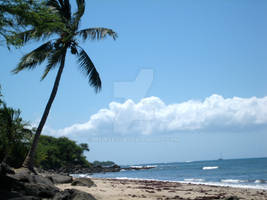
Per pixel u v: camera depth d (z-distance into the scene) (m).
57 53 15.22
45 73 15.50
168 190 14.11
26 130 14.67
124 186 15.12
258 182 25.69
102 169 89.56
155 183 19.97
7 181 7.21
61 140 90.69
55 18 9.52
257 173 42.72
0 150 12.74
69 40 15.50
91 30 15.98
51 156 80.38
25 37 13.17
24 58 14.59
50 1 15.09
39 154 17.80
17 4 8.15
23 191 7.10
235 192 13.91
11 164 13.41
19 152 13.73
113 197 9.59
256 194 13.04
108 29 15.95
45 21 9.28
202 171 59.22
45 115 14.67
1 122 13.09
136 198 9.62
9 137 13.43
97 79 16.45
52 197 7.55
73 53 15.94
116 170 87.56
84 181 13.02
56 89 15.27
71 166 85.38
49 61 15.36
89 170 84.06
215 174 45.03
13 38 8.57
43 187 7.77
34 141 14.03
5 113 13.20
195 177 37.84
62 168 78.69
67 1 15.98
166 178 35.97
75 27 15.85
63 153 87.44
